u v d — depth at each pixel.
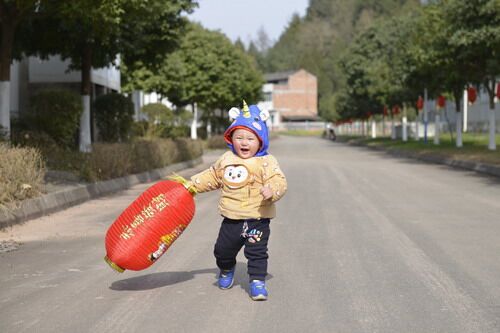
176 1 20.33
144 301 5.65
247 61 61.91
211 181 5.86
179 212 5.82
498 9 24.23
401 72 39.38
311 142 65.06
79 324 4.98
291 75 117.69
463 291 5.95
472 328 4.86
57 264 7.27
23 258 7.62
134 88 42.22
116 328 4.88
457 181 18.08
